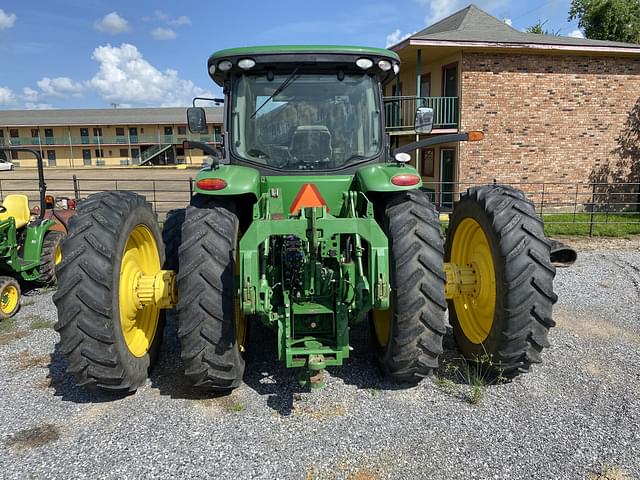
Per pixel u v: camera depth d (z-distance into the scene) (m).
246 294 3.22
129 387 3.68
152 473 2.91
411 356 3.61
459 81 15.02
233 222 3.69
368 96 4.24
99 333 3.40
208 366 3.51
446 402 3.65
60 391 3.92
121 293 3.72
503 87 15.20
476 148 15.33
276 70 4.16
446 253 4.68
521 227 3.64
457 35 15.73
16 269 6.68
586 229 11.87
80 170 49.03
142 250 4.21
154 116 64.69
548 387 3.88
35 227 7.16
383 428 3.32
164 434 3.29
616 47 14.91
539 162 15.70
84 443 3.21
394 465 2.95
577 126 15.73
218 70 4.16
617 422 3.37
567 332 5.10
